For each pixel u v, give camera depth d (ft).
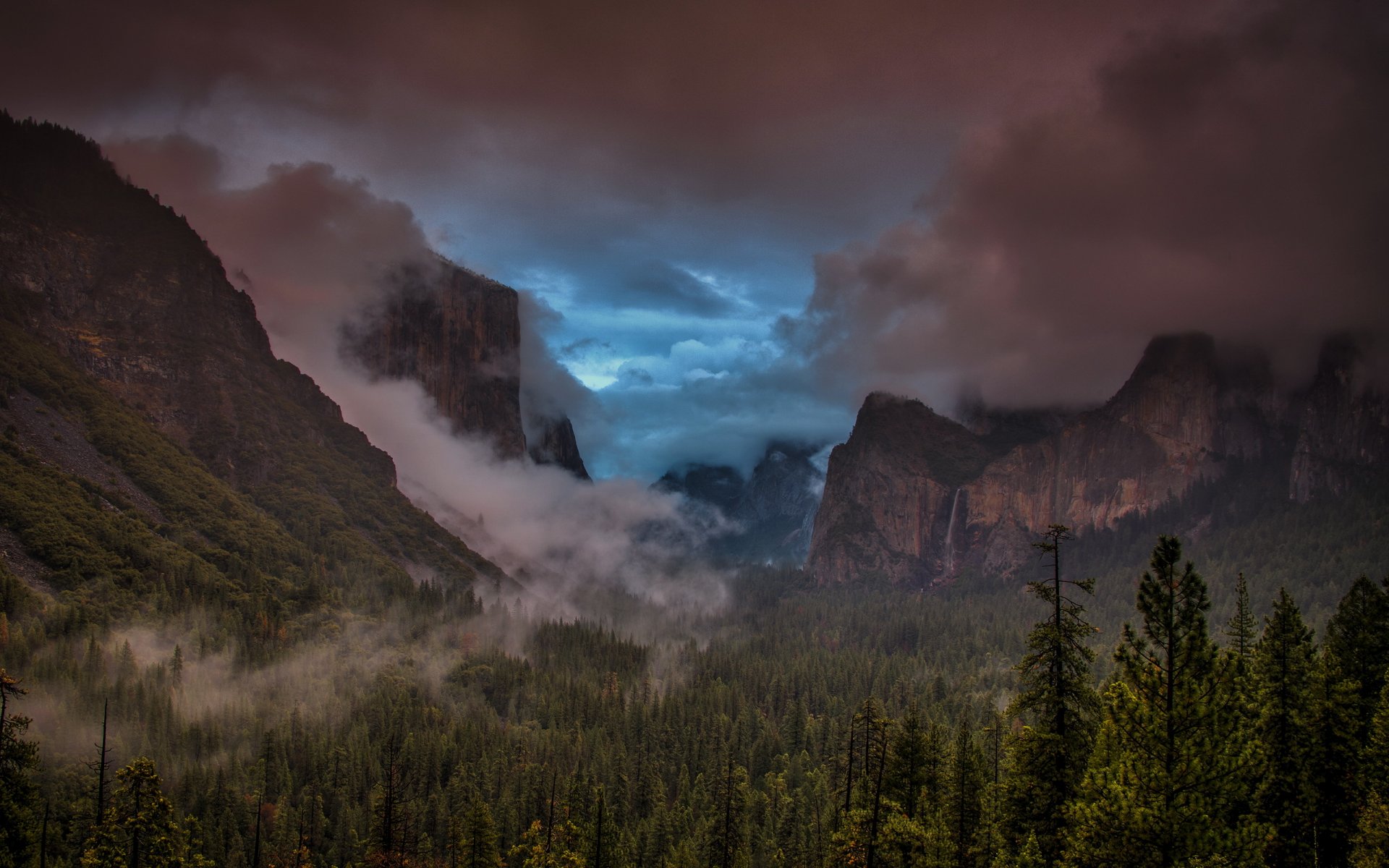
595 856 320.91
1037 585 182.91
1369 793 177.99
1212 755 149.38
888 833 229.86
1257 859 146.92
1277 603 202.08
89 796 374.43
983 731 316.40
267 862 437.58
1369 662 215.92
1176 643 153.69
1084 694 177.27
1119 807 148.77
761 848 430.61
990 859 211.00
